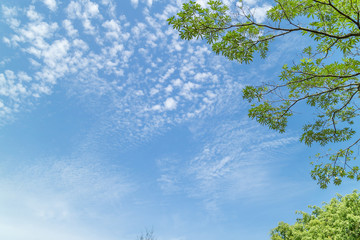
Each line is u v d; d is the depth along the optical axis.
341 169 8.72
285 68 7.50
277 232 17.09
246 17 6.33
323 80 7.39
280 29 6.26
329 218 14.40
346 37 5.88
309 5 6.20
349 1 6.03
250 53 6.65
